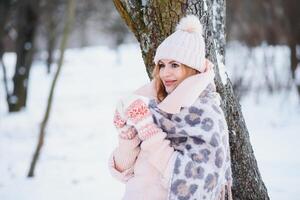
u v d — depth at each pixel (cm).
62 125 1273
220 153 240
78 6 2038
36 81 2472
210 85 259
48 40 2534
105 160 833
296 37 1274
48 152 930
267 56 1541
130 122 244
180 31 253
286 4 1262
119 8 315
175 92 248
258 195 338
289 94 1340
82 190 636
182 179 235
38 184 682
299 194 520
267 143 845
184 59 248
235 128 325
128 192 251
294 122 1046
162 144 240
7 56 3422
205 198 237
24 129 1251
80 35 3934
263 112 1207
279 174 617
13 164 838
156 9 296
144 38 307
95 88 2142
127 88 2066
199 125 245
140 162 253
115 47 3378
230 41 1329
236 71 1371
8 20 1541
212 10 330
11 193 638
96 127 1210
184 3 293
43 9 1661
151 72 311
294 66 1277
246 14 1342
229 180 259
